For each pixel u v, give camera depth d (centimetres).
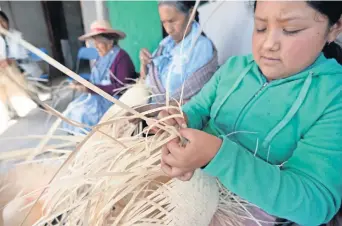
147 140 65
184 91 109
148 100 121
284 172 58
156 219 56
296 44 55
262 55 60
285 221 71
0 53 80
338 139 57
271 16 54
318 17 52
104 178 62
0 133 152
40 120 162
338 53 74
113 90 141
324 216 57
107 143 70
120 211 62
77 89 157
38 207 66
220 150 52
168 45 130
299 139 63
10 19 245
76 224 59
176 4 111
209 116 86
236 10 122
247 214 69
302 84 63
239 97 73
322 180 56
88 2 202
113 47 164
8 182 74
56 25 255
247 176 53
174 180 62
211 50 114
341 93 60
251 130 70
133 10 177
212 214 63
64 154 82
